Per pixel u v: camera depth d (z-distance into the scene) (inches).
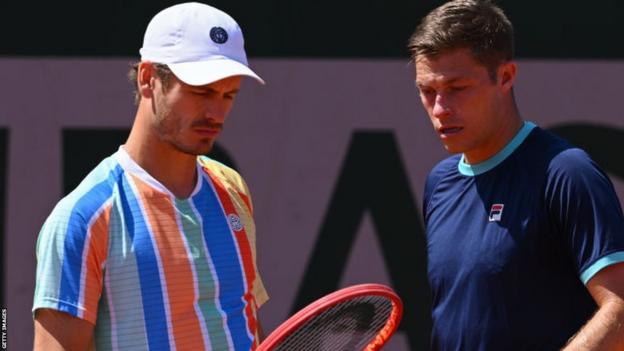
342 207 739.4
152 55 385.4
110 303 376.2
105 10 730.2
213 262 390.6
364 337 411.5
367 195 739.4
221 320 387.5
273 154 737.6
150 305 376.5
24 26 725.9
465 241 406.3
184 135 381.7
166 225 384.2
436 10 406.3
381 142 738.8
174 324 378.6
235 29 398.0
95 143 729.0
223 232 398.0
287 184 737.6
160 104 383.6
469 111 398.9
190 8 393.4
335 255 738.8
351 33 737.6
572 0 735.7
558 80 736.3
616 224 374.0
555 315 388.5
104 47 729.6
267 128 737.6
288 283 737.6
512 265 390.9
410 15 737.0
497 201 400.2
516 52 737.6
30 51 725.9
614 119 735.1
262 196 737.6
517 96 737.6
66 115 727.1
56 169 725.9
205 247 390.3
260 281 435.5
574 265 385.4
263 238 737.6
